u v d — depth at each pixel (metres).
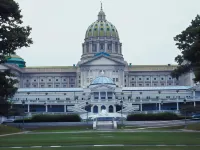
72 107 163.75
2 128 85.56
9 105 89.31
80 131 83.56
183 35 76.69
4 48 62.78
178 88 183.00
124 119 124.06
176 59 78.50
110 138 55.53
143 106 174.12
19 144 46.56
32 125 105.75
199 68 66.81
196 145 43.00
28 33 64.69
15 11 62.91
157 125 101.00
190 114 128.38
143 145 43.16
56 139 54.91
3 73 72.94
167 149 38.72
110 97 177.25
